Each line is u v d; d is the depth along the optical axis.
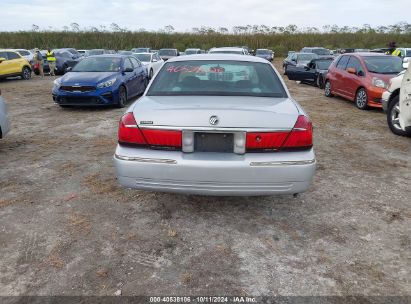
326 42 50.94
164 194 4.00
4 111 5.54
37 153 5.49
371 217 3.53
